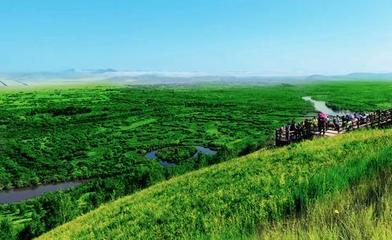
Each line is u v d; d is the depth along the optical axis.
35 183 106.12
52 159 132.12
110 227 24.45
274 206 11.13
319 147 30.92
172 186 34.75
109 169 117.88
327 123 44.31
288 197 10.95
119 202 37.31
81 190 77.75
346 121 45.16
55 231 34.12
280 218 8.99
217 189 24.81
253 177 25.05
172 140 157.88
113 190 64.50
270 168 27.11
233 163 37.28
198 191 26.77
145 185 64.69
